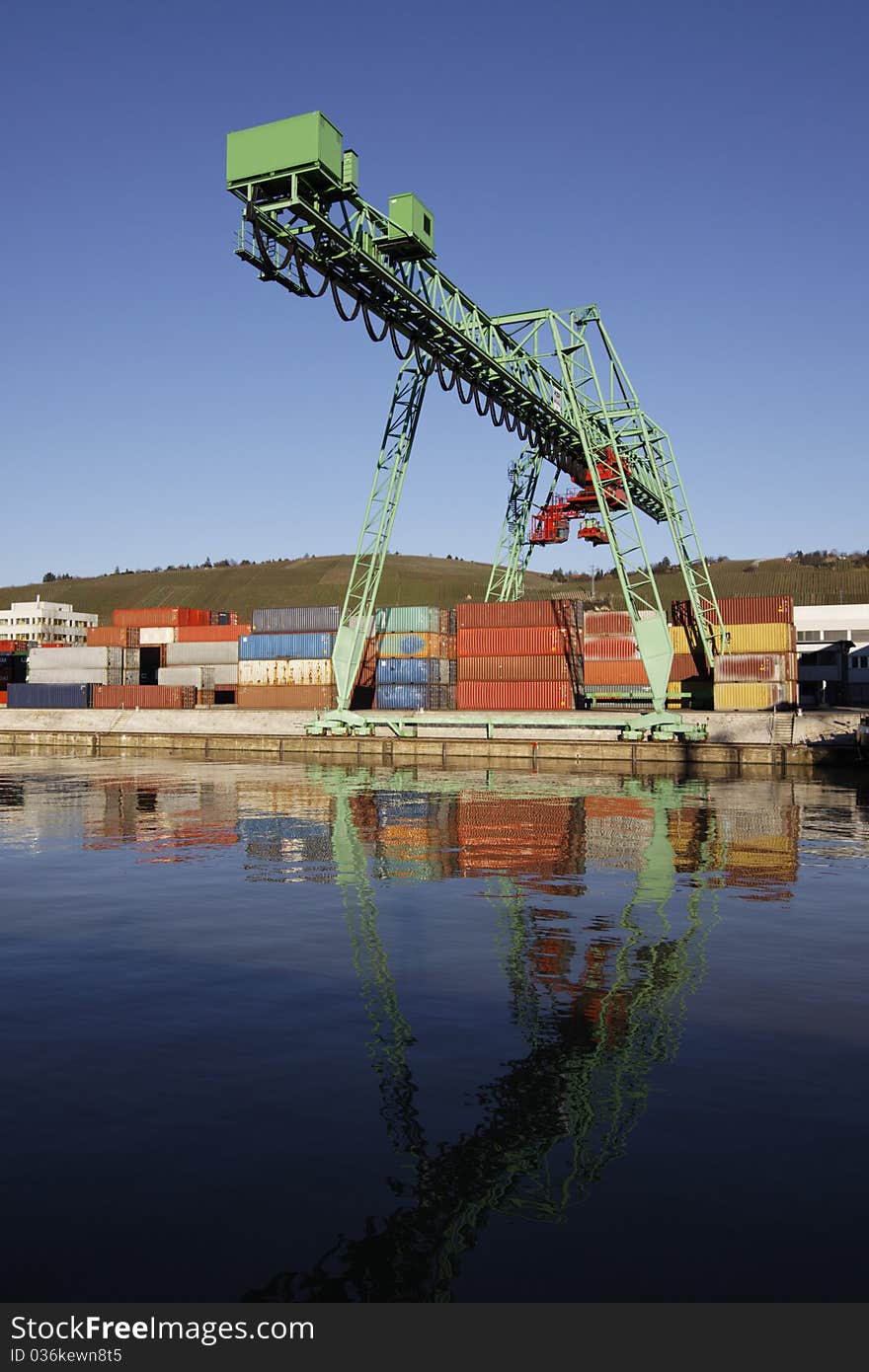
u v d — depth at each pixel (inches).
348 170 1278.3
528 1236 248.7
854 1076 353.7
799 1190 269.9
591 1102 330.3
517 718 2190.0
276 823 1135.6
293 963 512.7
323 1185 273.0
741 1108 324.8
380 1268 235.0
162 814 1226.6
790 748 2052.2
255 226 1237.7
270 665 2741.1
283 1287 228.5
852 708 2792.8
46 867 835.4
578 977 485.7
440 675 2541.8
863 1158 289.3
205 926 604.7
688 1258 238.8
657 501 2662.4
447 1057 373.4
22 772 1991.9
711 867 826.2
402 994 457.7
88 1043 388.2
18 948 548.1
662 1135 304.3
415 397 1998.0
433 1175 279.4
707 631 2429.9
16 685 3147.1
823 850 921.5
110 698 3024.1
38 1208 259.8
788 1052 378.3
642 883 748.0
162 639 3353.8
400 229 1384.1
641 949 544.7
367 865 840.3
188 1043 388.8
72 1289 227.0
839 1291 226.4
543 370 1961.1
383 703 2481.5
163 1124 311.7
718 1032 402.3
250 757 2470.5
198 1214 257.9
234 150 1235.2
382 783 1716.3
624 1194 268.7
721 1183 273.9
